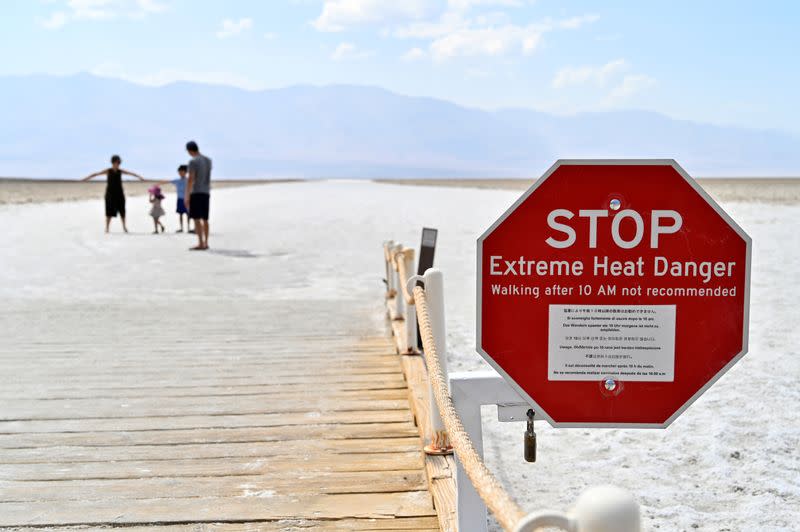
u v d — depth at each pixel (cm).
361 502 343
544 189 196
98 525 325
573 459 441
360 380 551
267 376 567
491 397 252
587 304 197
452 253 1489
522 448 460
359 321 799
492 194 4719
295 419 462
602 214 196
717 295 195
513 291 199
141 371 587
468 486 259
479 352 199
